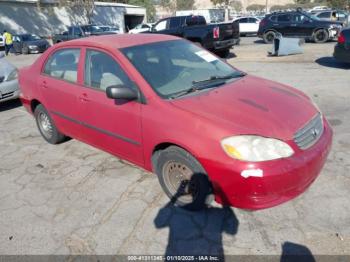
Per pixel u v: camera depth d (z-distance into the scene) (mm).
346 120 5160
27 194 3650
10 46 22969
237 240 2754
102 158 4359
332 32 15844
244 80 3664
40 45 22422
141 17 42938
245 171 2543
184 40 4180
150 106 3090
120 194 3502
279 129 2688
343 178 3488
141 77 3240
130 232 2932
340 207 3037
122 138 3480
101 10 35938
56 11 32094
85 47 3879
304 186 2791
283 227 2850
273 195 2615
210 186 2867
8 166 4359
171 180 3207
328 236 2713
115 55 3488
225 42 12211
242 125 2676
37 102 4898
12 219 3229
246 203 2674
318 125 3074
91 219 3139
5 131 5719
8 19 28344
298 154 2680
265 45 17141
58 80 4258
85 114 3865
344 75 8406
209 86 3406
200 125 2742
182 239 2812
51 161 4410
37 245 2855
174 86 3295
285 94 3316
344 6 44969
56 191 3662
